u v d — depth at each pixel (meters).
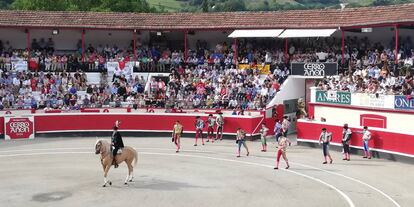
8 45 47.28
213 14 47.44
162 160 31.28
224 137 39.28
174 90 43.38
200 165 29.91
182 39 49.59
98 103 42.31
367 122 35.97
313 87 39.62
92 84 44.06
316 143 36.09
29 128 38.78
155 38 49.47
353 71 41.22
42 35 48.06
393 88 35.84
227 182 25.95
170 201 22.36
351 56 42.66
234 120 39.09
